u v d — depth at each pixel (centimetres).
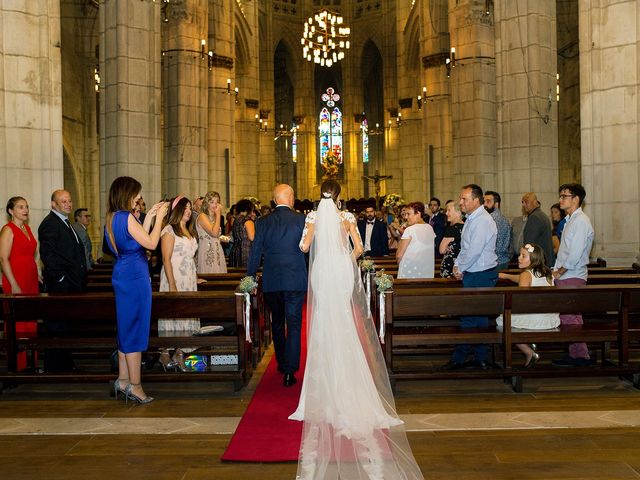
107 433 577
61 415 638
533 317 745
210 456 517
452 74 2156
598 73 1026
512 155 1506
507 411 629
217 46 2711
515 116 1498
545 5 1491
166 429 587
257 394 709
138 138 1500
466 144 2133
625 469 479
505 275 826
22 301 709
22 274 788
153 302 717
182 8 2177
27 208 793
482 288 712
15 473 486
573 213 780
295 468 490
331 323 571
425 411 634
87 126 2650
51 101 1000
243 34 3628
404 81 3809
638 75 995
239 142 3778
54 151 1002
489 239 759
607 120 1022
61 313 708
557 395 688
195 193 2223
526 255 781
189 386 759
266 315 1073
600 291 705
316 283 590
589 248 775
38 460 511
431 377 703
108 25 1498
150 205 1519
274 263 751
